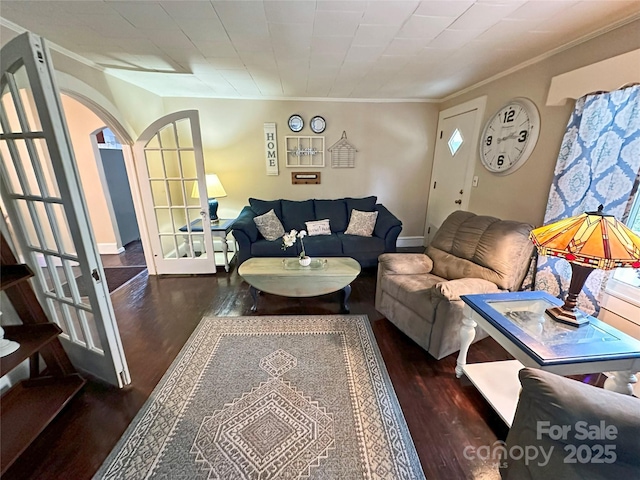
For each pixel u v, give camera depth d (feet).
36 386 5.33
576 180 6.41
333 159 13.93
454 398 5.47
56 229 4.91
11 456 4.05
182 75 9.46
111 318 5.37
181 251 13.41
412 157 14.26
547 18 5.61
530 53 7.51
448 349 6.34
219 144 13.28
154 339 7.30
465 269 7.37
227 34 6.36
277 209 12.82
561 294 6.76
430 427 4.86
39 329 5.15
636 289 5.65
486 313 5.08
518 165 8.50
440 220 13.70
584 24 5.85
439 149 13.61
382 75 9.52
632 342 4.26
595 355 3.99
